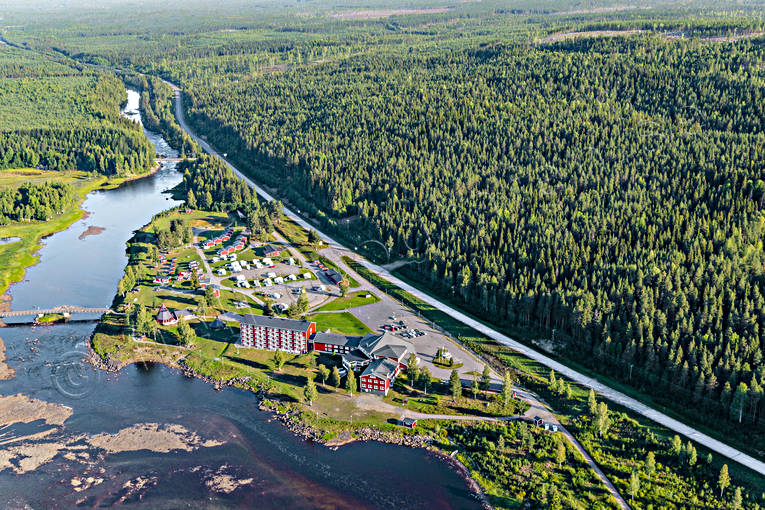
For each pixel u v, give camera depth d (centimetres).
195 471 19475
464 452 19812
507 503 17850
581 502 17500
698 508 17100
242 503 18212
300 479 19050
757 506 16988
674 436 19500
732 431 19950
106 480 19188
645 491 17700
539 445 19725
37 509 18188
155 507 18150
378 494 18400
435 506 17912
